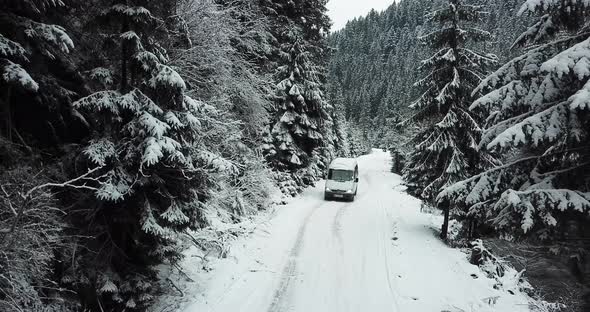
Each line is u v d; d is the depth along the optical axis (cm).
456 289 1016
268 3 2089
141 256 788
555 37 798
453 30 1586
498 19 10581
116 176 694
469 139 1543
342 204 2334
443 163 1644
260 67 1938
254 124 1802
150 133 681
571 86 714
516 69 805
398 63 15512
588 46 630
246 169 1738
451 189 873
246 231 1432
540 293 940
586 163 718
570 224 743
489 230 917
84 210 716
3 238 482
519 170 809
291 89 2388
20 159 634
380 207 2306
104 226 738
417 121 1742
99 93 676
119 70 780
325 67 3219
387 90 12356
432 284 1044
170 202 763
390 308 888
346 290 989
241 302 885
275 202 2069
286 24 2409
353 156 7862
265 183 1905
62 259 679
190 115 741
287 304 895
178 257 850
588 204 645
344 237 1513
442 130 1585
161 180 736
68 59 755
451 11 1573
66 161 713
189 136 789
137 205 732
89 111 707
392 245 1421
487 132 820
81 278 682
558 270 930
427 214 2156
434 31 1616
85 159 691
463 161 1547
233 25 1470
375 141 11281
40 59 665
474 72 1581
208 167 846
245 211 1633
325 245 1392
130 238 790
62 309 648
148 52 695
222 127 1151
